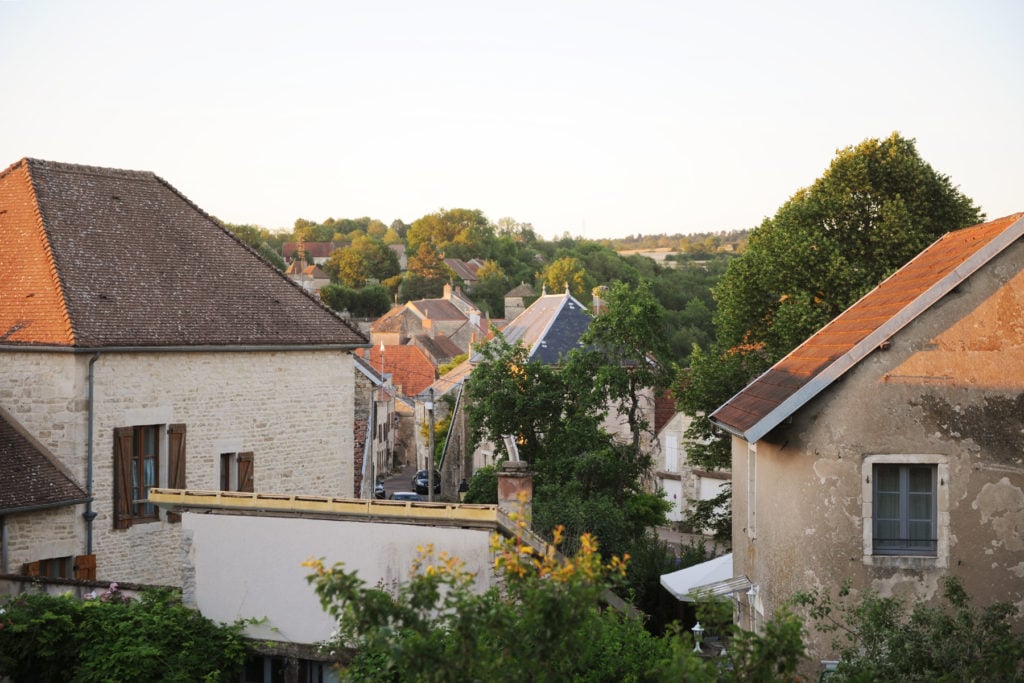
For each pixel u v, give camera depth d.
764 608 18.72
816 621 17.33
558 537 11.02
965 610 14.76
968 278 17.34
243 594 17.53
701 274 149.75
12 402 25.88
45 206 28.42
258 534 17.48
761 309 37.81
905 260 35.50
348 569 16.78
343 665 16.61
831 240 36.34
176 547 27.20
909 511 17.59
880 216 36.69
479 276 187.75
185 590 17.92
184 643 17.17
